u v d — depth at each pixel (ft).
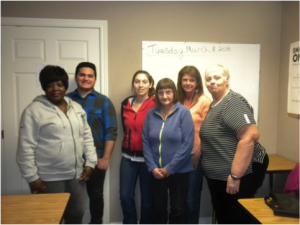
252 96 8.45
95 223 7.13
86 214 8.05
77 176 5.76
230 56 8.25
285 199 4.38
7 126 7.65
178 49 8.01
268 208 4.32
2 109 7.61
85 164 6.12
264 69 8.46
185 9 7.97
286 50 8.09
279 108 8.48
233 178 4.96
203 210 8.45
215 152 5.47
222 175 5.38
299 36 7.48
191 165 6.37
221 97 5.58
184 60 8.06
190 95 7.29
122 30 7.79
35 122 5.29
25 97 7.65
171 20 7.93
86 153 6.15
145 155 6.33
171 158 6.08
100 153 6.98
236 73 8.32
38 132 5.34
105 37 7.71
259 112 8.53
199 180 7.20
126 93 7.93
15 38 7.48
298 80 7.52
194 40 8.07
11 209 4.20
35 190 5.34
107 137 6.89
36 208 4.23
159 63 7.97
